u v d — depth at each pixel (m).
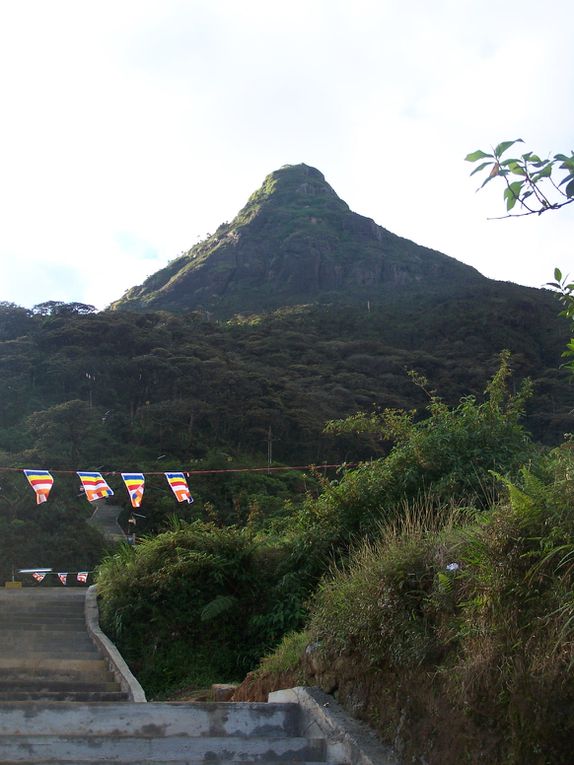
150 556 11.05
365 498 9.23
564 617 3.22
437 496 8.14
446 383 58.59
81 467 43.09
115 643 10.62
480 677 3.57
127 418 53.72
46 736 4.35
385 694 4.47
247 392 57.53
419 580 4.53
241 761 4.18
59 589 18.66
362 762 4.11
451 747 3.72
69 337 64.94
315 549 9.50
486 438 8.95
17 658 11.14
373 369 66.31
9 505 34.97
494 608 3.64
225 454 47.88
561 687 3.14
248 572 10.52
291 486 42.81
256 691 6.51
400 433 9.64
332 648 5.21
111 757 4.37
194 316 80.94
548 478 5.61
